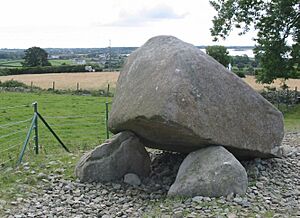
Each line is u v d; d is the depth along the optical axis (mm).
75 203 5863
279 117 6832
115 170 6789
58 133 12344
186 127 5781
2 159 8141
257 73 20984
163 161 7504
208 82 6098
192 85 5926
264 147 6609
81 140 11188
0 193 6043
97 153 6859
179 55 6082
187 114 5789
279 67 19484
